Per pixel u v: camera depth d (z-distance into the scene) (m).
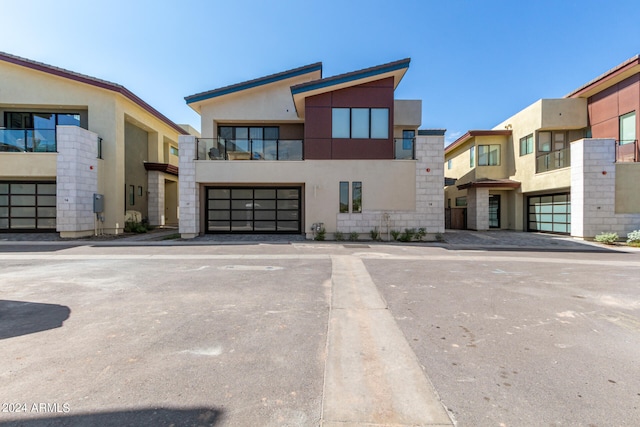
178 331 4.02
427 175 14.55
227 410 2.47
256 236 15.62
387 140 14.66
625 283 6.66
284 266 8.35
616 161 14.56
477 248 12.10
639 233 13.10
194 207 14.87
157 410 2.47
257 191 16.61
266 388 2.78
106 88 16.36
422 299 5.44
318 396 2.67
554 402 2.60
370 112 14.69
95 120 16.58
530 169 18.53
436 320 4.46
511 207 20.48
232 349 3.53
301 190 16.52
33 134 14.93
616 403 2.59
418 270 7.89
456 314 4.71
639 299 5.53
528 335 3.97
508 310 4.91
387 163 14.57
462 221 22.59
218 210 16.50
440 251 11.30
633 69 14.26
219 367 3.13
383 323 4.33
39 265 8.42
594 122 16.80
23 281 6.60
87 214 15.36
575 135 17.88
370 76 14.27
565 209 16.67
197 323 4.29
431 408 2.51
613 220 14.05
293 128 17.94
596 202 14.16
